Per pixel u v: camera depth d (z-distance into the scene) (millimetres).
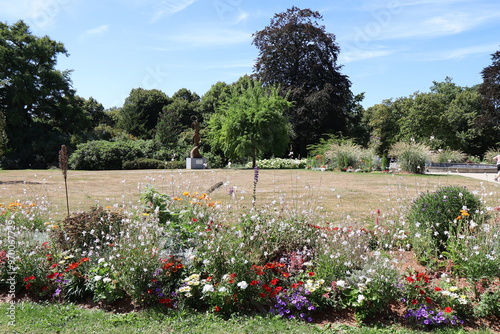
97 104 51188
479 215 4695
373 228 5684
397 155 18906
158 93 49875
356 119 43500
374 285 3447
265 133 24562
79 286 3908
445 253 4238
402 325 3309
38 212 6137
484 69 33688
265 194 9961
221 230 4367
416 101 37875
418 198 5387
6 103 32938
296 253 4270
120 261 3756
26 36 32438
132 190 11141
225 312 3504
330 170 20984
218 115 27641
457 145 38031
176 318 3422
